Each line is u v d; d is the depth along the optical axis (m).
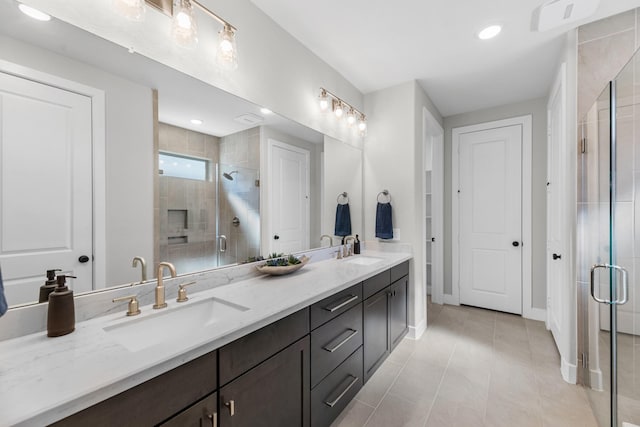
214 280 1.52
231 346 0.97
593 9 1.71
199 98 1.44
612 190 1.41
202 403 0.88
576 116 1.91
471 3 1.69
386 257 2.49
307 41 2.08
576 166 1.93
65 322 0.92
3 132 0.88
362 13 1.78
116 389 0.68
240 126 1.68
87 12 1.04
